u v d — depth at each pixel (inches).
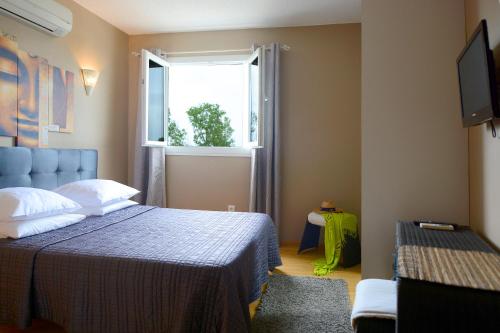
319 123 160.1
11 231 81.3
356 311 59.7
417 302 46.3
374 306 60.1
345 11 144.7
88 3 137.9
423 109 93.7
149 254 71.0
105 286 67.9
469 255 59.2
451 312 45.1
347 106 157.8
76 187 114.0
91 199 111.1
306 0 134.6
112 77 160.7
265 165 162.2
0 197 85.9
